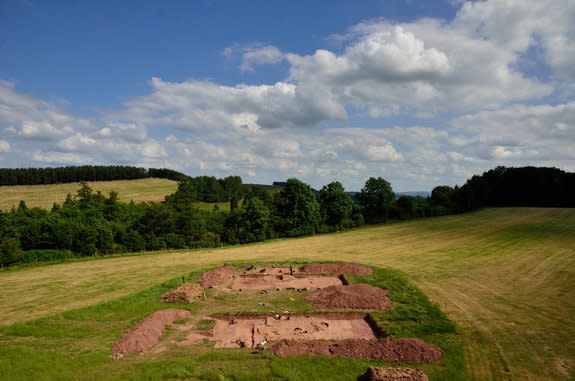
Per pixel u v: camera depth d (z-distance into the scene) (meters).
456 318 18.16
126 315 19.06
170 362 13.16
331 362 13.34
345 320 19.02
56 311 20.66
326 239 53.34
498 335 15.96
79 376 11.85
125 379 11.58
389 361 13.60
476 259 33.25
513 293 22.33
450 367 13.00
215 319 19.12
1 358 13.17
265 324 18.52
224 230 60.12
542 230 50.44
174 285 25.73
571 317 18.02
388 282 25.42
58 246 44.50
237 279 28.30
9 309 21.14
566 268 28.41
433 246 42.22
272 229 59.44
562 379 12.20
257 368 12.88
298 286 25.92
